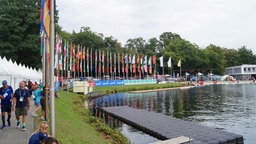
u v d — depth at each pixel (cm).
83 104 4550
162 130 2256
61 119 2106
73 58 7069
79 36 11406
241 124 2844
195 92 7669
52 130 1012
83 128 2002
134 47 16988
